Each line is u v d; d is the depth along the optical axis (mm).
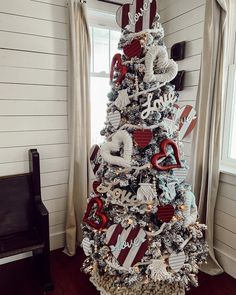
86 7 1964
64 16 1979
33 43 1894
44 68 1963
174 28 2229
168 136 1237
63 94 2072
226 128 1969
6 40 1798
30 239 1681
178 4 2162
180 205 1234
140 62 1203
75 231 2135
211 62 1765
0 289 1732
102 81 2326
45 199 2121
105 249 1252
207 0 1740
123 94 1219
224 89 1912
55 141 2094
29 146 1993
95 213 1300
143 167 1188
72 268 1945
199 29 1984
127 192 1239
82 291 1707
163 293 1356
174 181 1246
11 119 1897
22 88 1903
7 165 1930
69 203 2100
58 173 2146
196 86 2047
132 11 1262
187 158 2092
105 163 1326
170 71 1224
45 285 1688
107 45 2303
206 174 1866
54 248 2197
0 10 1751
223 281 1802
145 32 1210
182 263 1221
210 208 1864
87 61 2031
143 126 1192
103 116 2383
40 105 1989
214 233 1967
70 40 1944
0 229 1746
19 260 2062
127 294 1294
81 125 2084
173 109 1266
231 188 1820
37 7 1869
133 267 1211
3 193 1786
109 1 2141
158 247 1200
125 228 1204
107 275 1377
